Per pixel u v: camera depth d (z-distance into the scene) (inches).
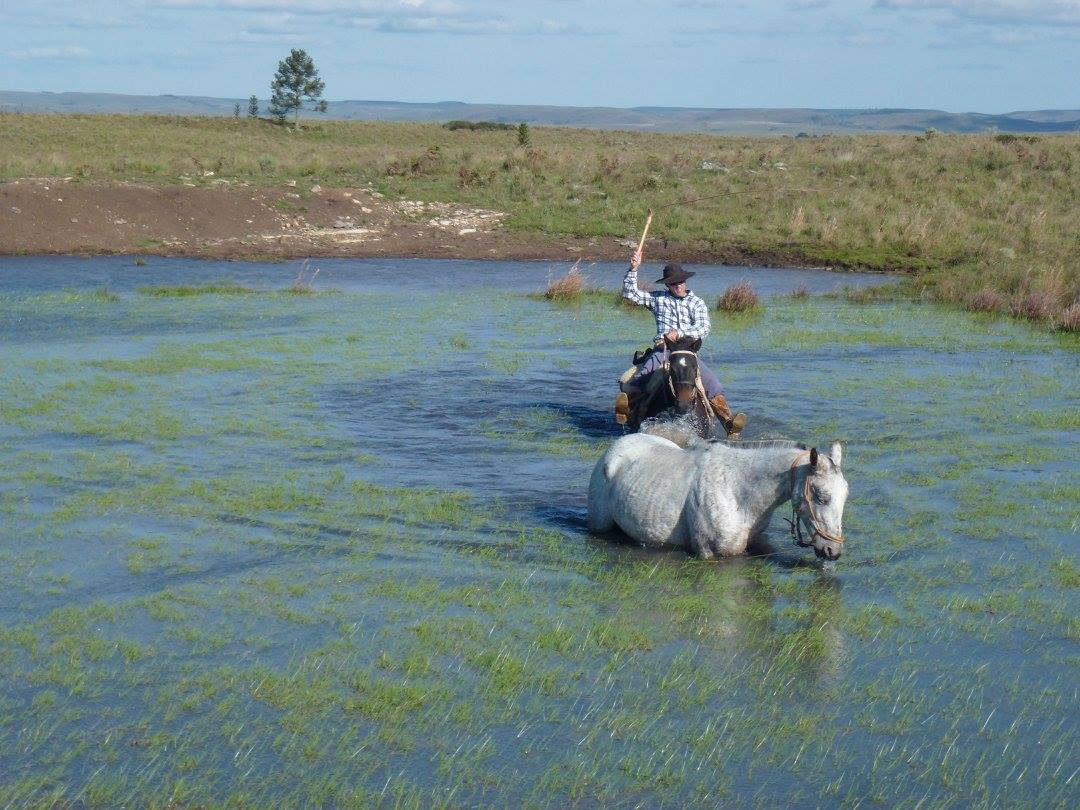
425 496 402.3
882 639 291.9
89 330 754.8
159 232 1238.9
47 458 437.4
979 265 1186.6
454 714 247.0
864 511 391.2
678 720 247.8
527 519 384.5
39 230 1184.2
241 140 2354.8
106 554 339.0
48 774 220.1
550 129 3592.5
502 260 1249.4
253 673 262.5
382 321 821.9
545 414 531.8
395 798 215.0
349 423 509.4
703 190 1562.5
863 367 655.1
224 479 416.5
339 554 344.2
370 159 1781.5
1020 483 423.8
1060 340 770.8
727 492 344.2
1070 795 220.2
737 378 616.1
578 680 265.6
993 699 259.3
